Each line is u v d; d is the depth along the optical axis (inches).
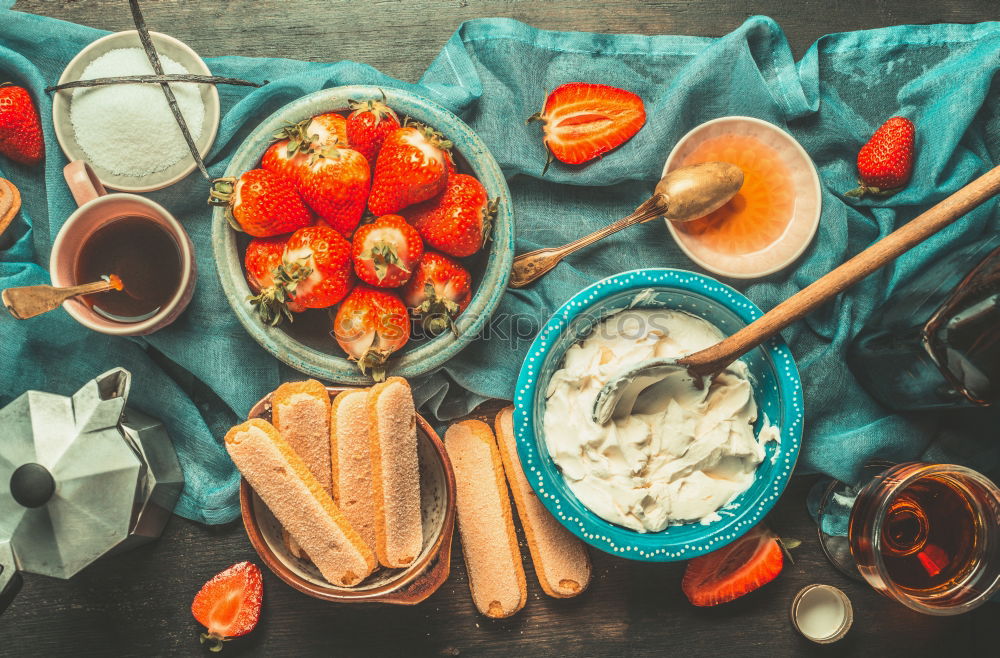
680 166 41.9
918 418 43.1
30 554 36.3
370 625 43.8
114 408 36.4
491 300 37.8
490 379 42.1
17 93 40.8
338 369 37.8
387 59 44.4
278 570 36.6
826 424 43.6
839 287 34.3
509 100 43.3
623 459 39.1
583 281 42.8
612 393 37.5
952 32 44.0
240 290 37.1
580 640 44.1
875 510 38.3
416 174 35.1
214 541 43.3
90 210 36.6
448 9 44.5
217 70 42.4
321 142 36.6
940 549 40.9
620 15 44.8
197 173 42.0
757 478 39.9
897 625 44.1
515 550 42.7
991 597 39.8
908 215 44.3
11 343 41.3
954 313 35.7
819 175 43.6
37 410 36.0
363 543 37.6
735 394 39.6
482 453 42.4
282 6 44.1
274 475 36.7
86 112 40.2
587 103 42.8
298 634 43.7
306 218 37.0
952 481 39.8
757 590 44.4
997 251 35.8
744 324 38.7
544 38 43.6
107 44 40.8
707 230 42.1
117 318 38.7
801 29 45.4
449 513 37.6
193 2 43.9
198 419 42.8
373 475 37.8
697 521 39.7
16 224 42.2
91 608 43.1
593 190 44.2
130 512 36.4
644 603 44.2
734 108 43.2
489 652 44.0
